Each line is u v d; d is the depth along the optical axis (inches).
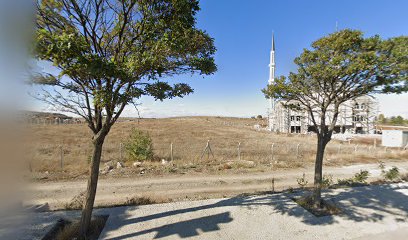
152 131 1480.1
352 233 181.8
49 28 146.8
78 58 112.1
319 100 231.5
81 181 370.0
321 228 189.2
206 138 1172.5
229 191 336.5
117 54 163.2
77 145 753.0
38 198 294.8
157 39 151.6
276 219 203.8
